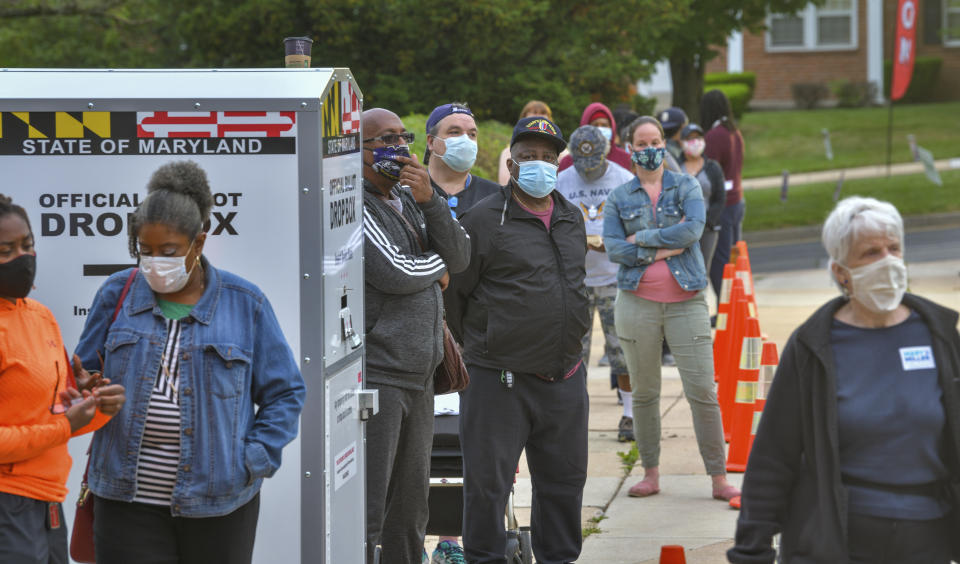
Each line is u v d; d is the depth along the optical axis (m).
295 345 13.76
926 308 12.04
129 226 13.46
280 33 60.38
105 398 11.77
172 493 12.04
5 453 11.59
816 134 111.12
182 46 66.81
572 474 18.73
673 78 80.88
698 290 23.53
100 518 12.41
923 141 106.00
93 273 14.01
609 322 28.42
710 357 23.66
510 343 18.02
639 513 23.02
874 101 128.25
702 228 23.41
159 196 11.85
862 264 11.77
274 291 13.73
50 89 13.78
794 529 12.39
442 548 19.58
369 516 16.16
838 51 131.50
